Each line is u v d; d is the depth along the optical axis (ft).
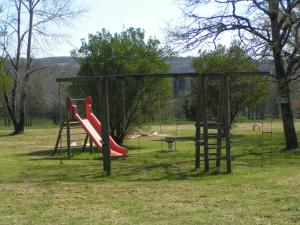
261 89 111.75
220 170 56.08
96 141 75.97
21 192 40.70
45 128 171.83
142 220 27.50
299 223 25.07
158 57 95.20
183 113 174.60
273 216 27.07
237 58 87.40
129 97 90.68
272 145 88.79
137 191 40.29
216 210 29.96
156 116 99.81
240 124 168.76
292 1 73.97
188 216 28.19
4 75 145.28
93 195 38.42
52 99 227.40
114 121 91.25
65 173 56.08
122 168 60.23
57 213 30.58
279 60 77.30
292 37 74.90
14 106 148.87
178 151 82.33
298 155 71.97
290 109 80.38
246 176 50.29
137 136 120.06
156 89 92.53
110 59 92.58
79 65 96.84
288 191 37.73
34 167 62.39
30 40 152.56
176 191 39.91
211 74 54.34
